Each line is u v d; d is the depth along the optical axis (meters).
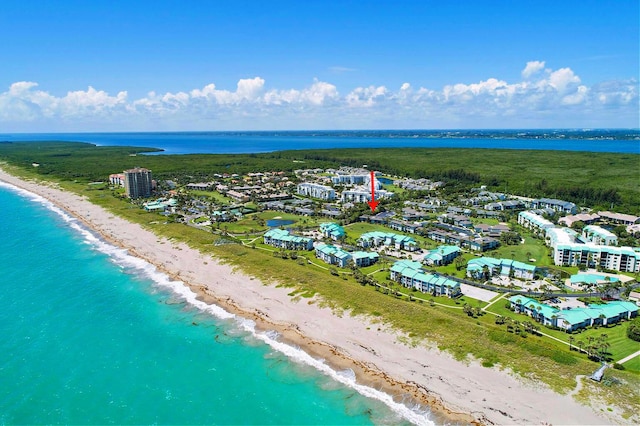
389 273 147.38
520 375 88.44
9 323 114.88
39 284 142.00
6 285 140.50
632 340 102.00
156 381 92.31
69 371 95.00
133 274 152.75
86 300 130.25
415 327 106.31
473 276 142.38
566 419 77.69
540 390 84.38
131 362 98.75
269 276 142.50
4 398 85.88
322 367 96.81
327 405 85.06
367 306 117.62
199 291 137.62
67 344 105.50
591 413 78.31
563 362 91.19
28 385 89.94
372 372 94.12
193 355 101.88
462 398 84.69
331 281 135.00
